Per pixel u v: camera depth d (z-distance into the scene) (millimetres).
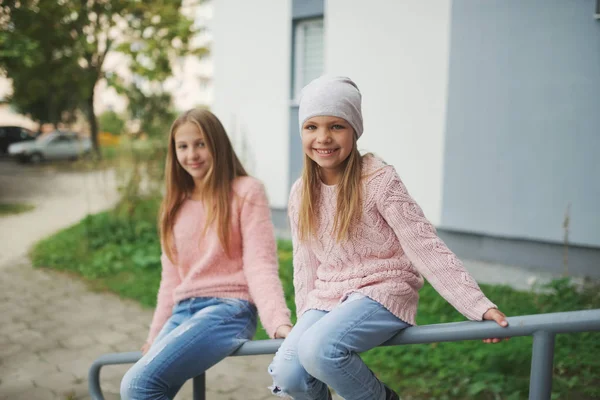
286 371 1503
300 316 1716
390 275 1540
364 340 1434
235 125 8117
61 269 6160
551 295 4449
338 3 6672
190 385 3258
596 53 4930
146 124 21688
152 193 7562
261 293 1888
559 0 5055
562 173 5250
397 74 6270
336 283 1603
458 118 5844
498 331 1250
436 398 2973
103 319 4602
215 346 1831
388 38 6285
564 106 5160
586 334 3500
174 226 2152
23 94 18453
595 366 3145
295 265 1747
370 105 6559
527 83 5352
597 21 4883
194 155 2045
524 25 5293
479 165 5762
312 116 1546
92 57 19766
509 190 5594
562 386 2965
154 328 2135
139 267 6016
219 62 8172
